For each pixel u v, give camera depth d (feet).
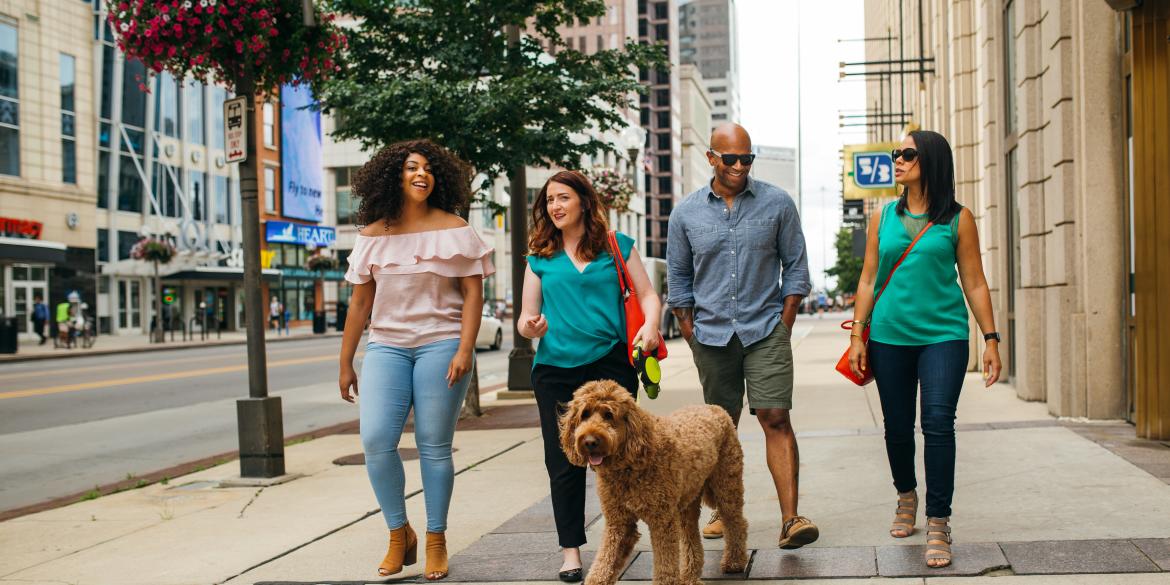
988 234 43.27
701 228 15.42
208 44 22.65
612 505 11.96
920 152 14.52
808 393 37.83
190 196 152.25
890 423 14.96
